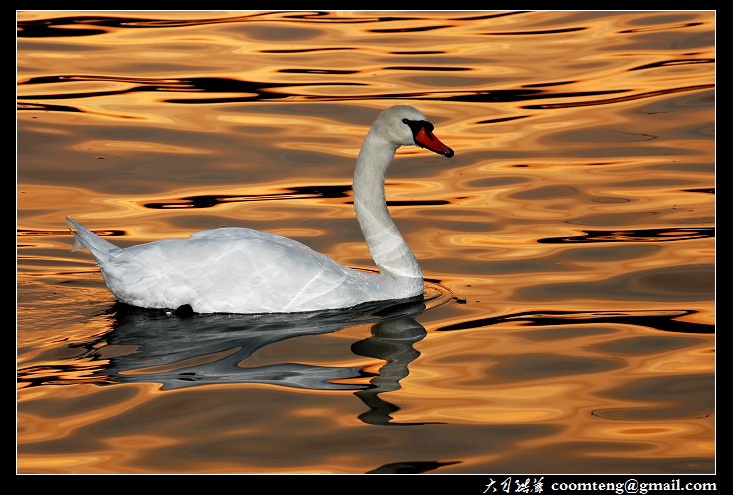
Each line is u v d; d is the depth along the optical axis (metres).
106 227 16.02
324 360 11.01
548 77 23.03
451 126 20.47
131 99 21.75
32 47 24.72
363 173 13.02
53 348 11.23
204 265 12.34
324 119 20.80
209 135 20.03
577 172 18.36
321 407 9.85
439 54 24.59
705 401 10.03
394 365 10.89
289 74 23.16
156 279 12.35
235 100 21.75
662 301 12.91
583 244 15.17
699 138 19.69
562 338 11.71
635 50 24.47
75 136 19.83
